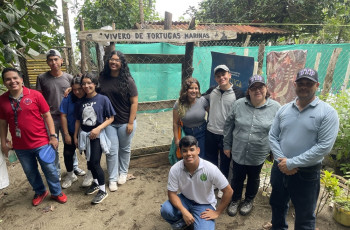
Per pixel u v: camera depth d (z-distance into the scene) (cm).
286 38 1018
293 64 375
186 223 223
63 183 339
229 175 317
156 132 527
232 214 282
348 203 266
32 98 261
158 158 394
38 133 272
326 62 694
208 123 304
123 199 315
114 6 975
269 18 1119
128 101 310
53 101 320
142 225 273
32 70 597
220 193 312
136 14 1059
